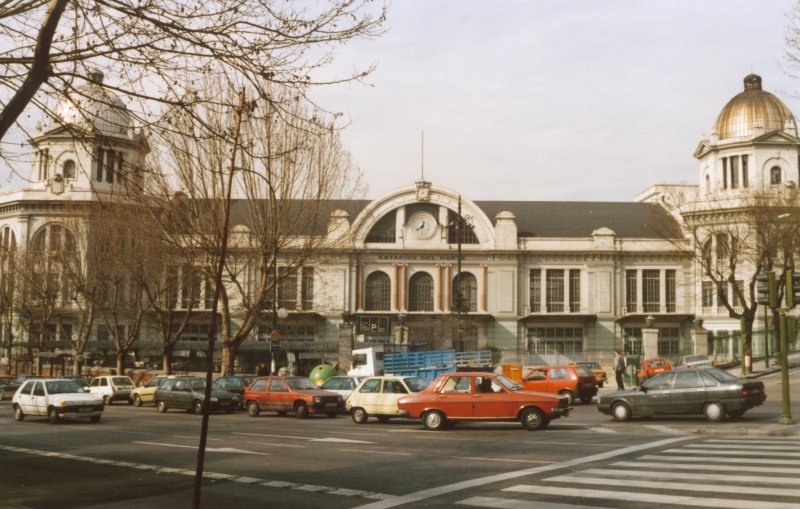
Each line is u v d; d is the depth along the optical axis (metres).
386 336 61.47
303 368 61.50
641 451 15.48
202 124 9.31
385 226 74.75
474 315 71.50
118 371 49.47
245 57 8.97
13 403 28.97
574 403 33.59
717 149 69.94
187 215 34.19
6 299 56.47
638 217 78.62
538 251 73.50
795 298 20.09
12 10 8.69
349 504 10.84
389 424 25.19
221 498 11.60
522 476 12.70
